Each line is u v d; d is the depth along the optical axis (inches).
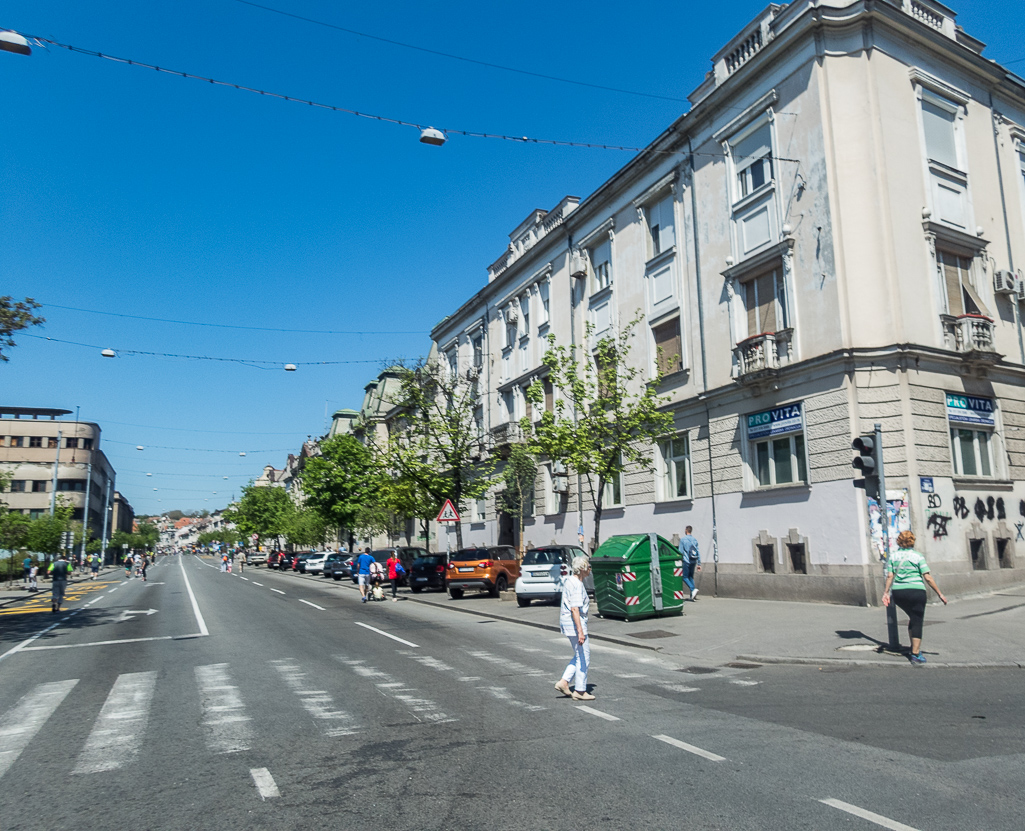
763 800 191.2
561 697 329.4
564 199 1203.2
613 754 236.7
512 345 1381.6
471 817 185.5
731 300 787.4
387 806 194.7
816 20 682.2
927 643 424.5
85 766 237.1
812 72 697.0
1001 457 695.1
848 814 179.9
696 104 863.7
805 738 248.5
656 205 959.0
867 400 638.5
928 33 711.1
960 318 675.4
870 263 658.2
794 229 711.1
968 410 674.2
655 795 197.3
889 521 612.1
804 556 677.3
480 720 287.0
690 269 869.8
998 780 200.2
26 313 631.2
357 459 1952.5
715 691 337.4
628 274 1001.5
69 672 422.3
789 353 706.2
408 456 1131.3
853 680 348.8
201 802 201.8
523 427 848.3
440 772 221.9
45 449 3511.3
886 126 677.9
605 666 415.8
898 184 674.2
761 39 771.4
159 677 394.6
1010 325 748.0
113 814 194.7
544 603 829.8
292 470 4234.7
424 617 726.5
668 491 903.1
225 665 429.4
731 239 795.4
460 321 1635.1
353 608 847.7
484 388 1493.6
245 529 3380.9
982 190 752.3
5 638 615.5
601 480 791.7
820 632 483.2
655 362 879.1
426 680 374.6
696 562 745.6
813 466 670.5
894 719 269.7
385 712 302.8
